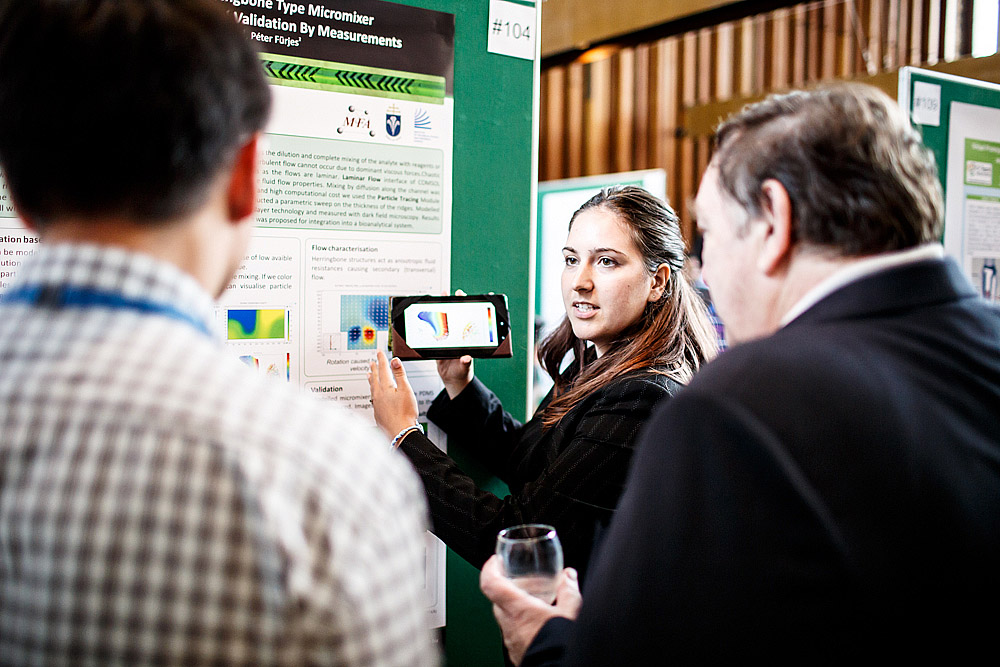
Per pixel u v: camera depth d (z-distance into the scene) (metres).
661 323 1.34
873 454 0.62
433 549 1.50
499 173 1.57
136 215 0.52
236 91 0.54
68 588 0.46
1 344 0.51
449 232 1.51
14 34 0.51
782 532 0.60
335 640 0.46
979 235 2.13
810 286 0.72
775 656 0.60
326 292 1.38
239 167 0.59
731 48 4.23
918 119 1.97
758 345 0.69
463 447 1.55
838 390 0.63
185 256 0.55
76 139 0.50
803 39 3.96
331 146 1.36
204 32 0.53
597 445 1.19
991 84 2.10
